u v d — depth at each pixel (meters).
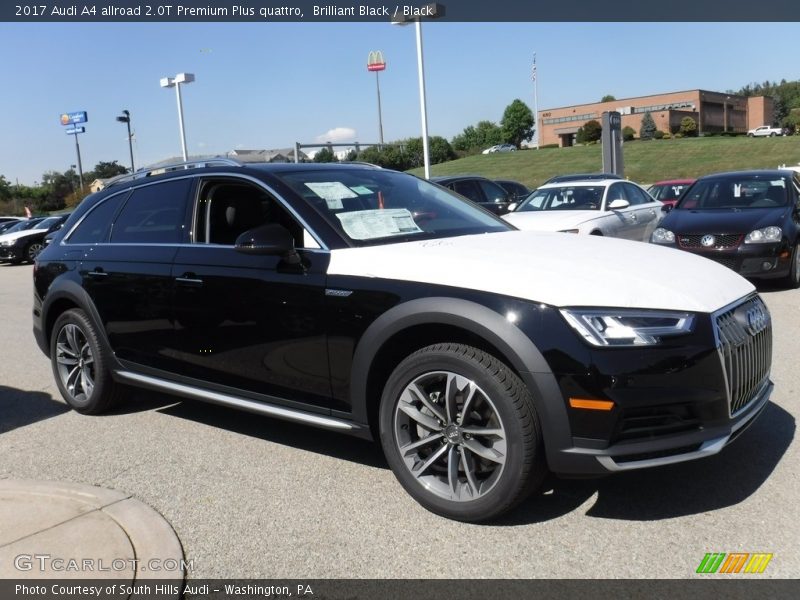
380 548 3.10
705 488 3.51
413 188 4.64
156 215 4.67
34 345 8.28
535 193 11.90
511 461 3.07
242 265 3.98
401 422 3.41
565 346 2.96
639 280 3.20
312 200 3.97
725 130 94.62
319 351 3.65
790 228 8.85
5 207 66.31
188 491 3.76
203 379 4.29
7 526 3.33
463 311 3.15
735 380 3.18
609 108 92.38
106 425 4.92
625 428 2.96
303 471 3.97
